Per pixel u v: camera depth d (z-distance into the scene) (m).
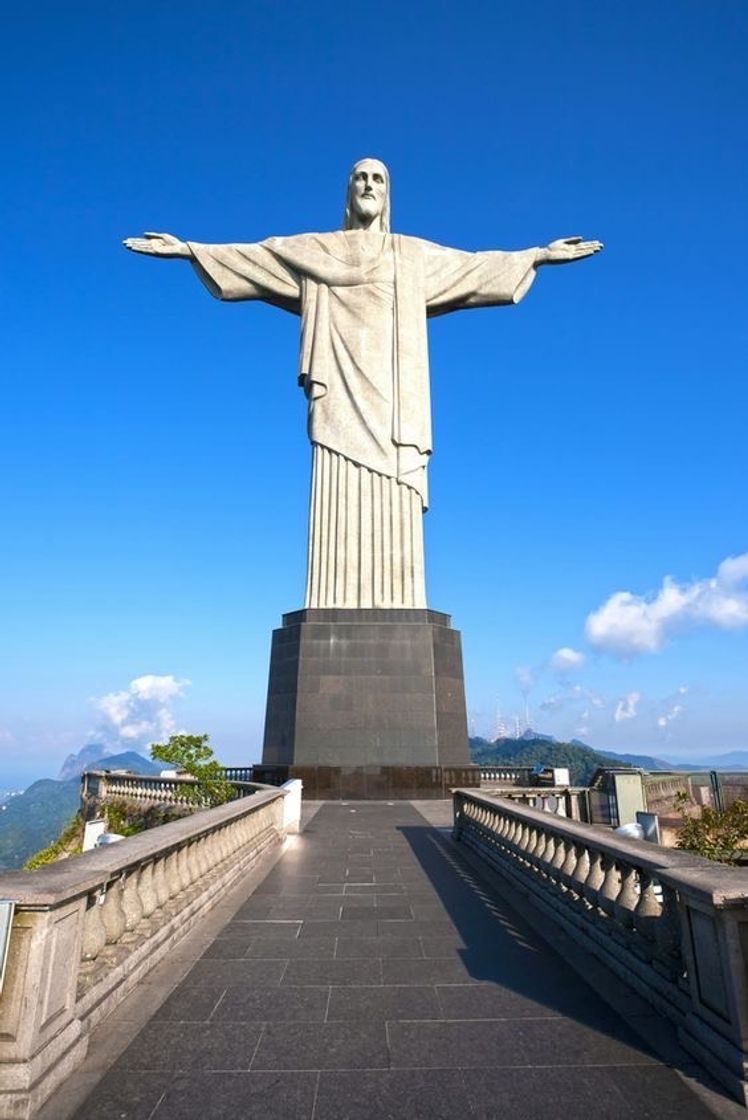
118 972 5.92
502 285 28.11
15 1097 4.16
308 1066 4.85
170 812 24.44
